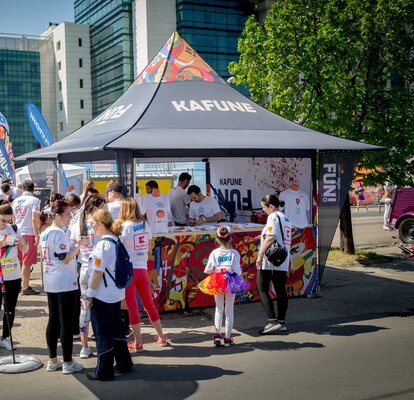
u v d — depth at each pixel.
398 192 16.19
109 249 5.45
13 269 6.72
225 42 69.31
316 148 8.34
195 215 9.88
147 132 7.94
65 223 5.75
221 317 6.73
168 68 9.32
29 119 13.61
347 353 6.31
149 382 5.45
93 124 9.66
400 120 12.05
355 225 21.72
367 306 8.78
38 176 11.46
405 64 12.16
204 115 8.70
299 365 5.91
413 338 6.92
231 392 5.13
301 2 12.29
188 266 8.44
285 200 9.18
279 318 7.30
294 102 12.23
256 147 7.81
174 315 8.29
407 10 11.92
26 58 92.94
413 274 11.46
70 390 5.26
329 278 11.03
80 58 87.00
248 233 8.91
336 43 11.78
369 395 4.98
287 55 12.19
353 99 11.75
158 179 21.30
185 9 67.56
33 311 8.50
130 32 75.38
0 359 6.16
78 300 6.96
